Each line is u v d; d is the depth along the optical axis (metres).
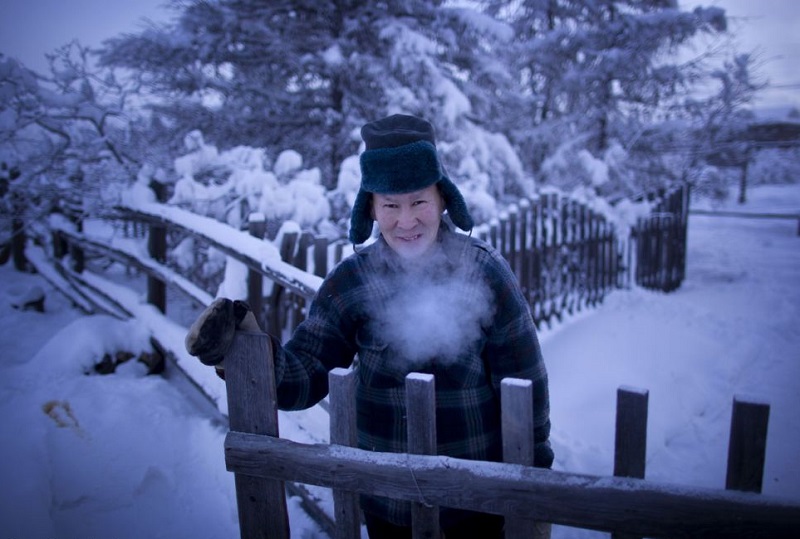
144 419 2.89
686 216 8.04
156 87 6.45
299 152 7.71
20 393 3.01
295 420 2.40
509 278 1.22
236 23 6.94
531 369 1.21
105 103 5.33
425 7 7.37
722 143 9.33
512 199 7.80
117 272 7.10
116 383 3.28
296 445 1.19
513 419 1.03
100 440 2.62
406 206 1.16
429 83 6.79
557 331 4.89
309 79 7.57
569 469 2.85
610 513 0.94
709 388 3.96
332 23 7.42
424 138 1.15
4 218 5.45
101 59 6.52
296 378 1.25
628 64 8.62
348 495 1.17
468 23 7.20
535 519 1.00
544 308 5.08
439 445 1.21
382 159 1.12
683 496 0.88
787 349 4.82
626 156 8.49
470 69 7.85
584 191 7.72
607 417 3.36
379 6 7.33
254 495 1.26
